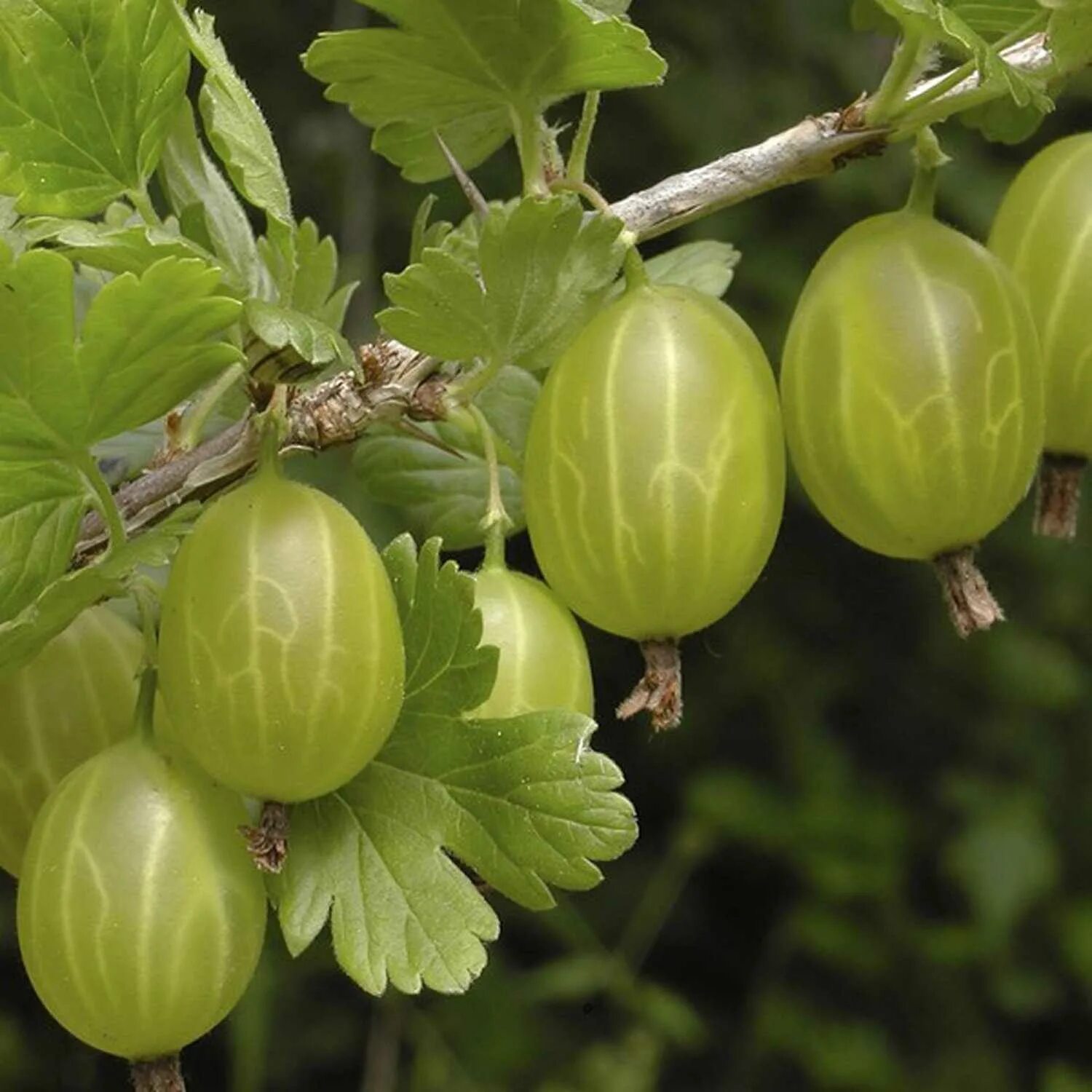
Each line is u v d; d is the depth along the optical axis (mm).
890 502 307
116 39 308
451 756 305
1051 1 309
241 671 294
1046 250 316
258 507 298
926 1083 685
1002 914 657
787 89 679
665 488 301
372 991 300
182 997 299
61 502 304
